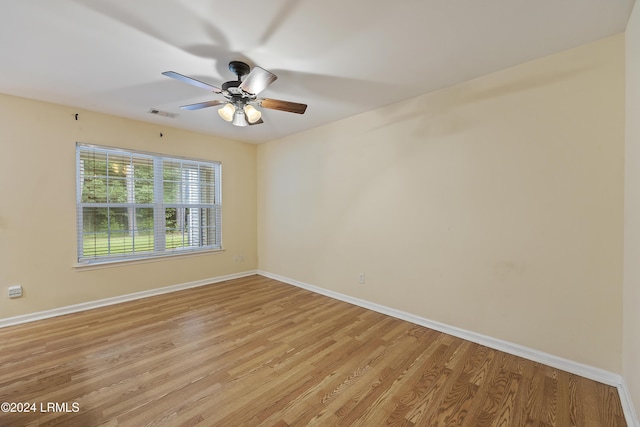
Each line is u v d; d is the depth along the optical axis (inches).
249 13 63.5
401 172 116.0
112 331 103.0
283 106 93.8
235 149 180.4
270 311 124.6
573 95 77.7
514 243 88.4
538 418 62.4
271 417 62.3
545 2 60.1
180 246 159.3
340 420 61.7
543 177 82.7
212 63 85.3
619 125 71.4
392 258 119.9
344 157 138.0
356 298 134.0
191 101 115.5
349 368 81.0
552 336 82.1
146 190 145.9
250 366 81.7
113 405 65.1
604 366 74.3
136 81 97.3
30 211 113.1
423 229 109.6
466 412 64.3
